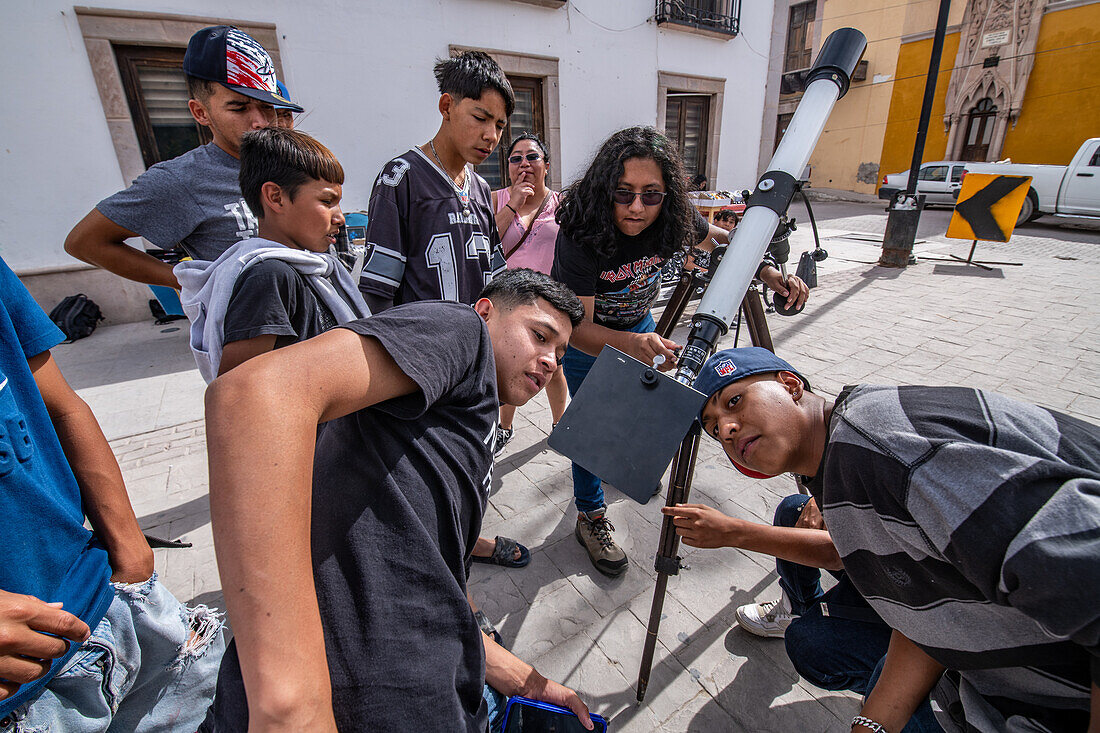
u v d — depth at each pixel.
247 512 0.52
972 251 7.43
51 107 4.39
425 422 0.82
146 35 4.51
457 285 2.00
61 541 0.94
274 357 0.60
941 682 1.02
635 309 2.18
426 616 0.76
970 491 0.67
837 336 4.73
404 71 5.58
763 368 1.02
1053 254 8.09
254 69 1.61
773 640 1.82
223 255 1.31
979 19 14.70
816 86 1.52
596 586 2.08
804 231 11.22
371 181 5.70
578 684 1.69
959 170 12.62
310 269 1.33
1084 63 13.21
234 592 0.52
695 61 8.05
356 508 0.74
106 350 4.58
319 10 5.03
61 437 1.03
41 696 0.90
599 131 7.32
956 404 0.78
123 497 1.09
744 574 2.12
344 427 0.79
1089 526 0.60
